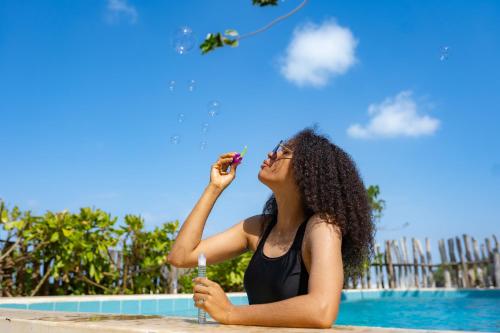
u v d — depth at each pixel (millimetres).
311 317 1047
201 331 953
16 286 5809
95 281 6668
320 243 1236
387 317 6152
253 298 1414
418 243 11328
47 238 6027
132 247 7000
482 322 5480
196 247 1613
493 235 10539
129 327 1019
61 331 1133
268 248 1445
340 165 1499
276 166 1495
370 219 1548
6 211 5766
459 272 10805
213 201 1645
